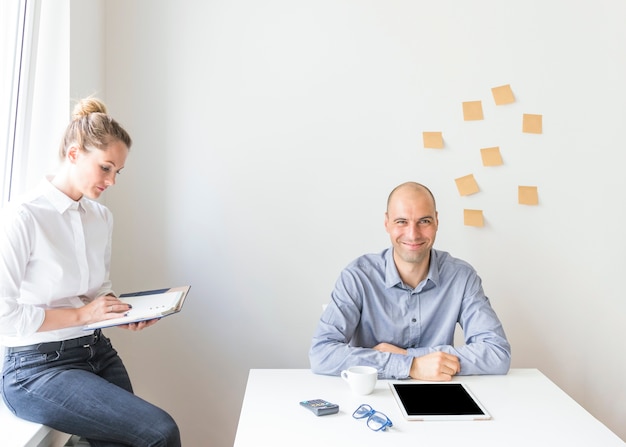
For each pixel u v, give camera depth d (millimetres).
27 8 1837
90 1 2320
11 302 1646
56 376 1742
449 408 1515
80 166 1763
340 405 1545
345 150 2600
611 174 2650
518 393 1642
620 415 2725
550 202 2652
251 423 1435
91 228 1926
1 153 1842
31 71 1911
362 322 2055
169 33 2537
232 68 2561
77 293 1865
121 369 2004
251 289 2623
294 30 2568
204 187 2580
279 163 2590
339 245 2623
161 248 2582
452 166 2623
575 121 2635
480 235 2650
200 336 2623
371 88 2590
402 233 1946
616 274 2680
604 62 2627
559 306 2684
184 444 2648
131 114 2535
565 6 2613
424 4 2586
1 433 1648
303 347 2652
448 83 2605
